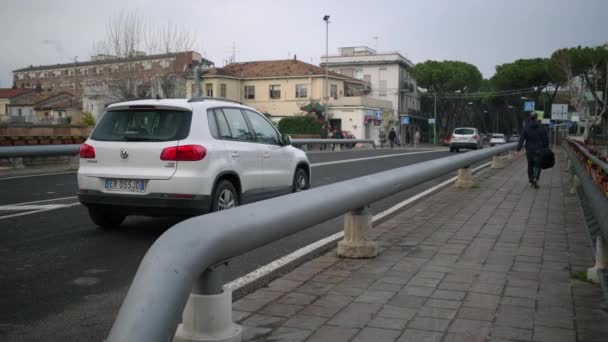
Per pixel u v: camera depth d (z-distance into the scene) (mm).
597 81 57125
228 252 3184
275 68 63250
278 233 3863
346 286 5156
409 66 78062
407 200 11336
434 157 28281
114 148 7203
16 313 4504
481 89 91375
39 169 17219
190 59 44594
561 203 10938
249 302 4684
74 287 5227
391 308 4535
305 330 4043
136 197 7039
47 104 73750
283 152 8953
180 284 2572
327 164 21047
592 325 4168
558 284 5238
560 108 42531
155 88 42719
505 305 4621
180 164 6953
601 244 5207
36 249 6641
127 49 43000
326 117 53625
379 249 6680
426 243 7086
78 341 3965
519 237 7488
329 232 8086
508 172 18734
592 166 6949
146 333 2277
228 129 7785
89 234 7516
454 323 4203
